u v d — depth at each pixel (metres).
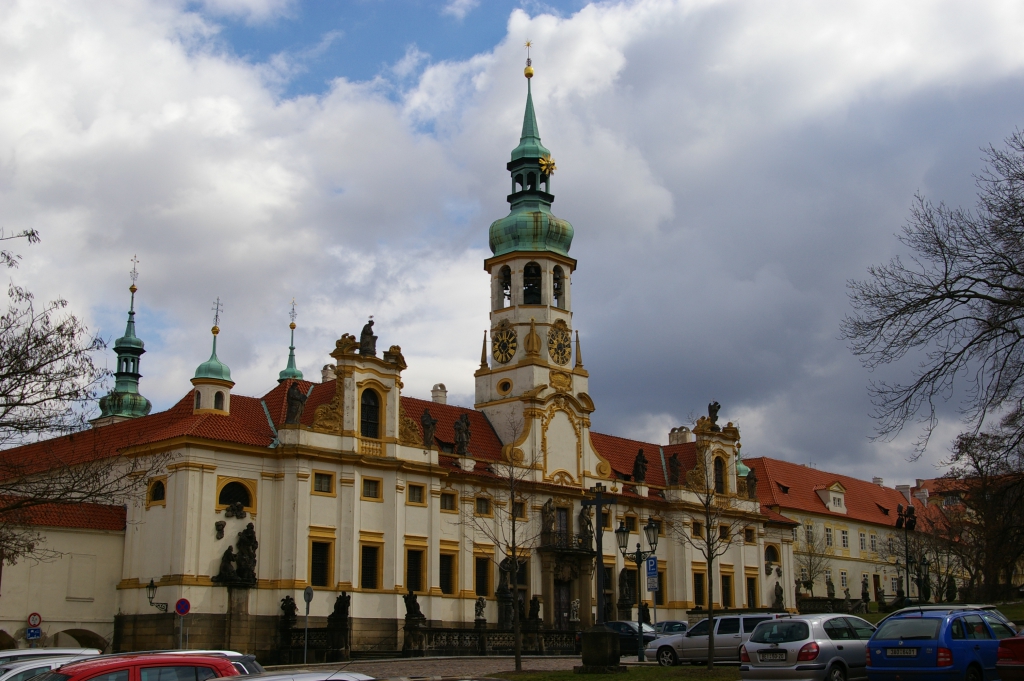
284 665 73.12
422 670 60.97
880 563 158.50
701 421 119.31
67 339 47.22
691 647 60.97
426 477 90.12
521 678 50.50
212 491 77.75
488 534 88.75
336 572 82.38
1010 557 57.59
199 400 81.19
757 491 145.12
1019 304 41.88
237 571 77.19
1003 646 33.88
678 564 112.50
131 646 76.56
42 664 35.25
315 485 82.75
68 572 76.25
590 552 100.62
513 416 102.44
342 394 85.44
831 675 40.47
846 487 161.75
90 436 91.12
